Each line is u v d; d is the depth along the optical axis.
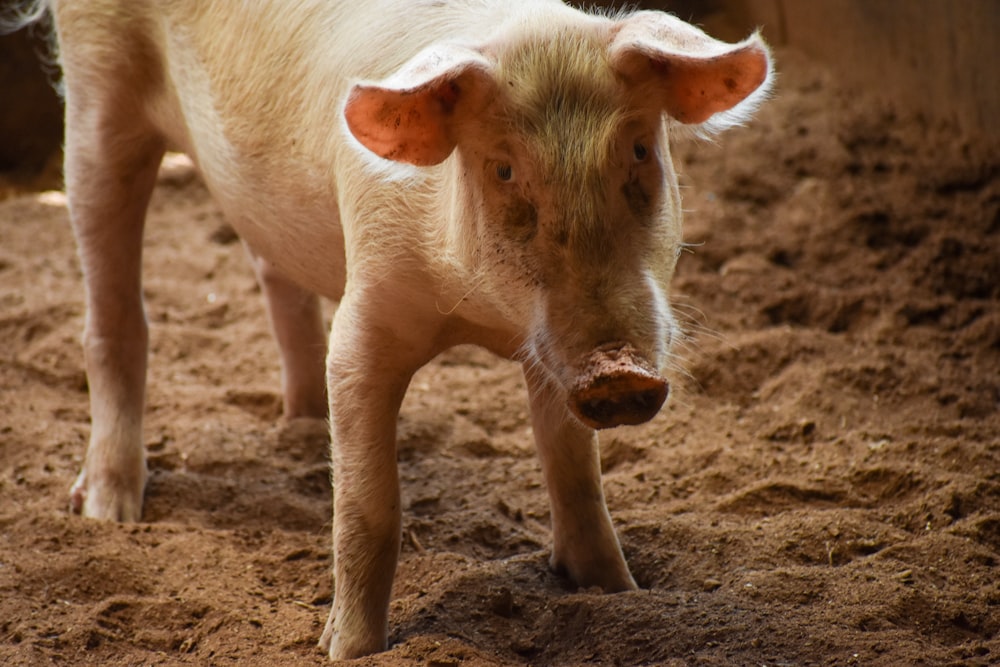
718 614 12.81
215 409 20.31
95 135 16.62
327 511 17.03
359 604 12.93
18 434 19.00
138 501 16.92
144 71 16.19
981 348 20.98
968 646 11.98
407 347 12.73
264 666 12.62
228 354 22.56
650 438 18.64
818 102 32.22
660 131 11.40
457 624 13.43
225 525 16.67
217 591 14.43
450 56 10.66
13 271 26.30
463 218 11.32
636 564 14.97
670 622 12.75
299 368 19.69
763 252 25.06
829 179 27.78
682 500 16.80
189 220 28.86
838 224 25.47
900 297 22.70
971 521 14.91
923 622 12.82
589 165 10.58
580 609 13.27
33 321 23.27
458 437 19.03
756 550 14.71
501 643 13.09
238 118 14.41
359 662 12.31
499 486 17.53
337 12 13.70
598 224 10.58
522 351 12.59
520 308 10.98
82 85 16.58
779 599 13.32
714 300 23.31
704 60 10.39
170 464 18.31
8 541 15.65
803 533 14.91
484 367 22.12
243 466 18.34
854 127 30.12
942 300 22.58
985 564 14.08
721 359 20.66
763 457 17.52
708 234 25.72
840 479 16.66
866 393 19.58
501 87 10.79
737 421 19.19
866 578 13.54
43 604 14.20
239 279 25.72
